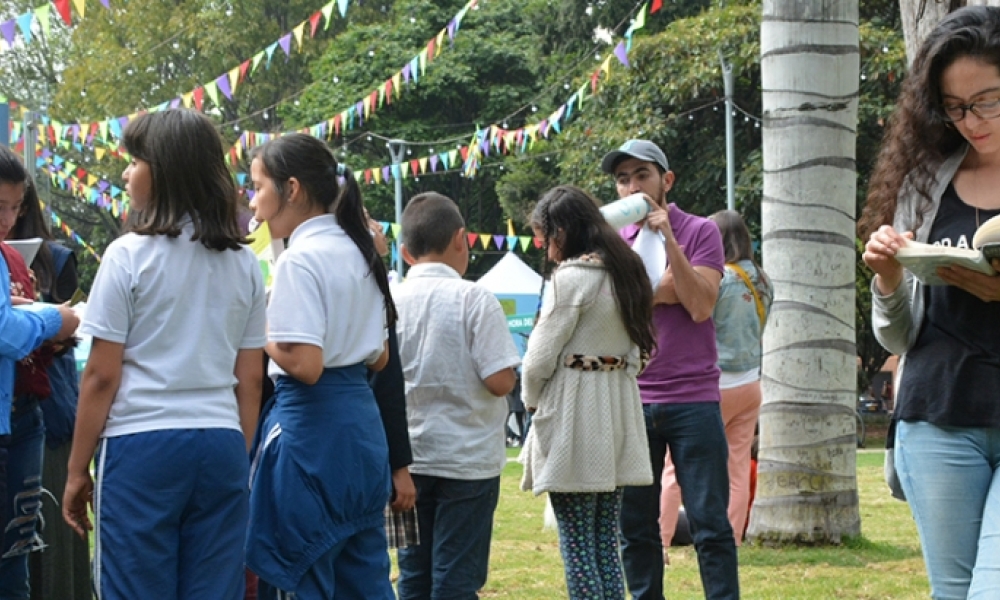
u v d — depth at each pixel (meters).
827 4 8.31
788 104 8.40
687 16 28.23
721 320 7.26
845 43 8.34
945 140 3.50
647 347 5.20
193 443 3.84
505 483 12.73
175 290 3.90
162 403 3.84
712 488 5.50
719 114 24.77
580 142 25.81
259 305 4.18
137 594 3.74
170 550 3.82
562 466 5.09
